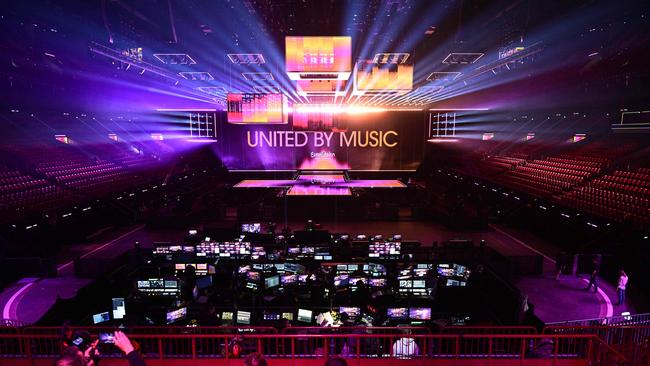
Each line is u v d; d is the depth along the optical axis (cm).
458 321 1164
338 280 1383
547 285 1529
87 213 2156
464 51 1755
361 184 3111
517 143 3597
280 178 3447
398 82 1870
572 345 888
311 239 1702
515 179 2789
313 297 1265
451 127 3319
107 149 3203
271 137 3294
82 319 1127
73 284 1528
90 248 1953
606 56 1878
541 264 1628
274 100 2466
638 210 1692
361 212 2473
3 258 1555
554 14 1563
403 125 3288
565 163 2731
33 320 1261
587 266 1625
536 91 2728
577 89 2575
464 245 1631
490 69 2212
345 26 1700
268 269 1477
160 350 638
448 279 1429
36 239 1797
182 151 3753
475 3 1527
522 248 1973
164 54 1833
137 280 1359
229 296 1266
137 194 2642
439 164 3691
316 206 2462
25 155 2489
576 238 1889
